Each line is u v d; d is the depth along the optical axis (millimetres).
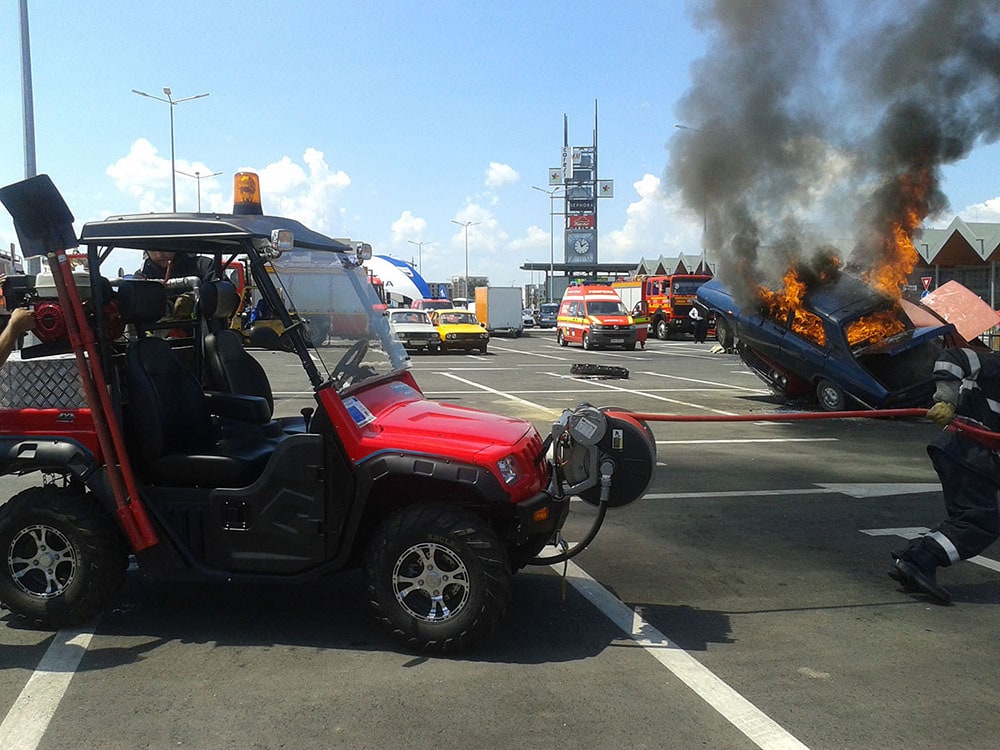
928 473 8836
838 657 4160
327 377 4242
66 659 4055
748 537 6383
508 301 42500
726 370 22016
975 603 4984
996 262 27125
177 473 4316
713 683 3838
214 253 5207
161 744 3246
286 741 3271
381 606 4066
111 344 4418
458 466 3951
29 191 3984
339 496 4117
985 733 3395
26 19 17859
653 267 56812
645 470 4461
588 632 4449
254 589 5082
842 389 13367
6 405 4332
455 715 3496
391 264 43719
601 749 3234
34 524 4289
